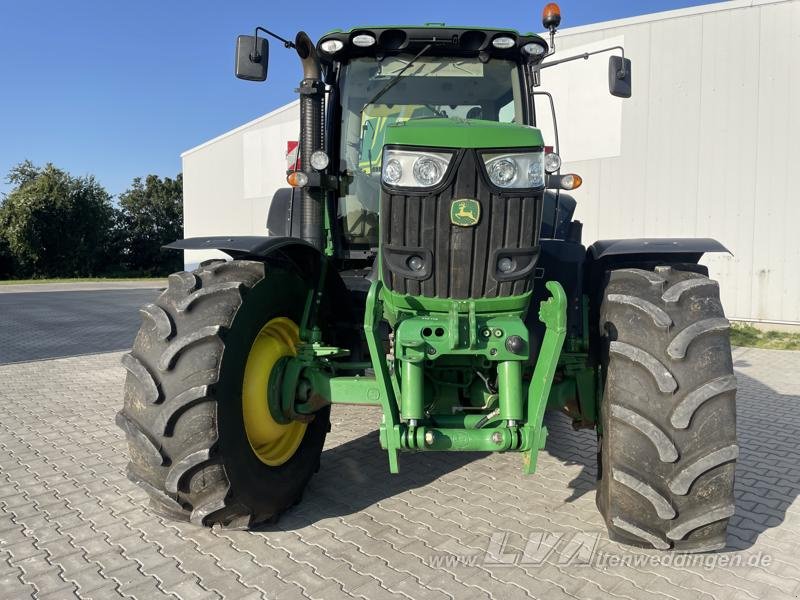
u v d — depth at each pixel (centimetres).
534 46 373
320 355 328
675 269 292
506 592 256
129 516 329
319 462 369
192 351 275
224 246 294
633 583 262
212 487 279
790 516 330
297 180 352
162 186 4425
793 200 913
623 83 374
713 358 259
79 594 256
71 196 3628
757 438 466
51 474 390
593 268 335
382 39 371
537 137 269
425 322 270
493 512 335
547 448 445
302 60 354
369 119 391
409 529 314
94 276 3906
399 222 270
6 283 2753
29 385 644
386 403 268
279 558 285
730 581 264
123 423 280
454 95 388
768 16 908
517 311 277
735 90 939
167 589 259
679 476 253
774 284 935
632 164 1026
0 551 292
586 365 317
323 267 343
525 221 269
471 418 283
